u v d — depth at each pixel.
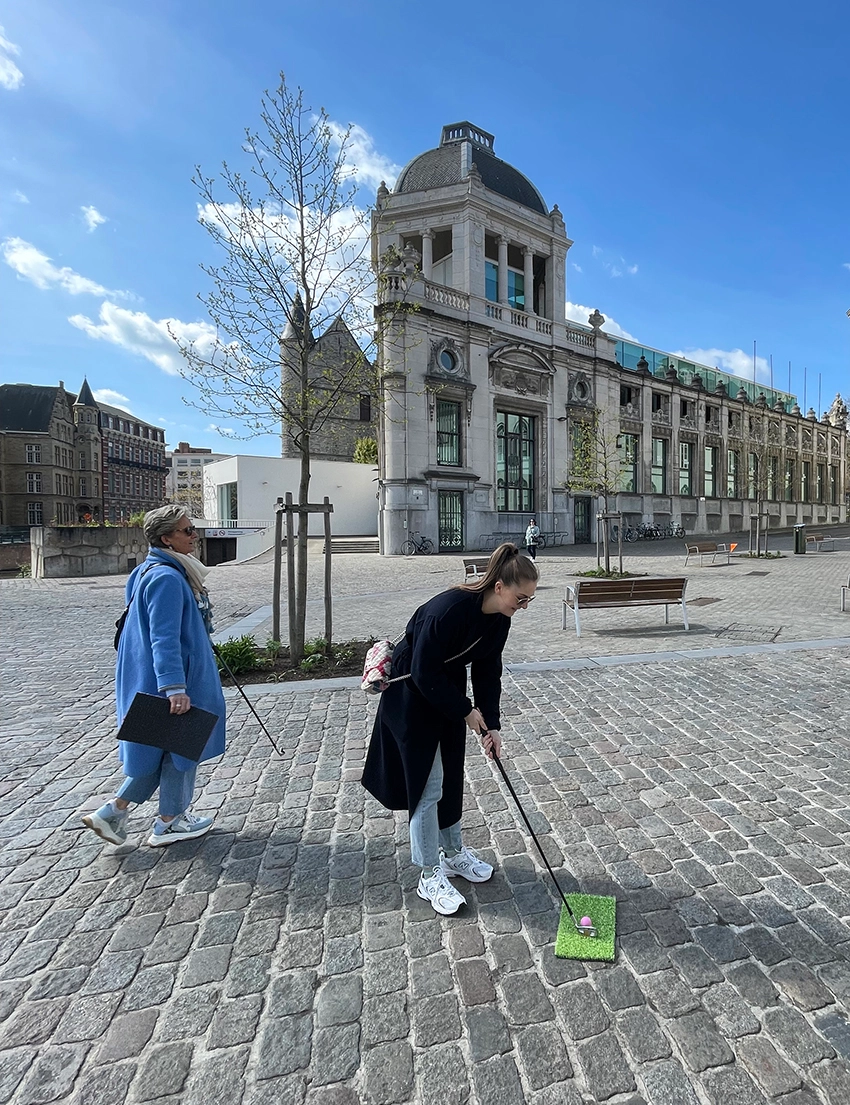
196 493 85.25
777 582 14.96
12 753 4.34
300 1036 1.89
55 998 2.06
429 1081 1.73
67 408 91.75
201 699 2.90
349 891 2.67
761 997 2.02
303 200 6.73
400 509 26.30
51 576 18.58
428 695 2.27
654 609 10.92
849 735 4.46
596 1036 1.87
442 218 29.11
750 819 3.25
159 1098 1.68
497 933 2.37
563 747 4.30
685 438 40.59
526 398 30.83
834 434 59.03
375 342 7.56
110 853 3.00
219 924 2.45
